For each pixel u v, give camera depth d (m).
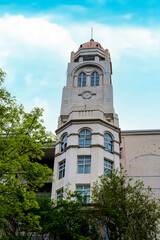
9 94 21.81
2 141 20.83
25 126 22.00
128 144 38.75
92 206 23.34
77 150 30.59
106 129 32.69
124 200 21.98
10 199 18.53
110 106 35.03
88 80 38.41
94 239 21.41
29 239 21.84
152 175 35.66
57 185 29.67
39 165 20.69
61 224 21.03
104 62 39.41
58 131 34.22
